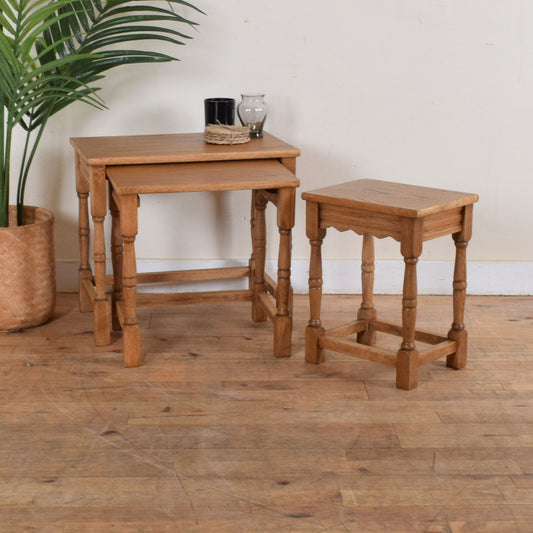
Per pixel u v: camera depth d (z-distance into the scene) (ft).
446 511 6.09
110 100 10.34
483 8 10.27
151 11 10.15
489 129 10.64
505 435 7.23
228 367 8.61
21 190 9.58
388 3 10.21
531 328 9.84
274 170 8.69
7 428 7.26
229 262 10.88
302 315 10.18
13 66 8.52
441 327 9.84
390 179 10.77
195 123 10.50
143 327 9.73
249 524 5.91
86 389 8.05
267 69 10.36
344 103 10.49
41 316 9.59
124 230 8.20
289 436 7.18
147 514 6.02
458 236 8.31
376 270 10.98
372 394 8.00
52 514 6.01
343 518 5.99
